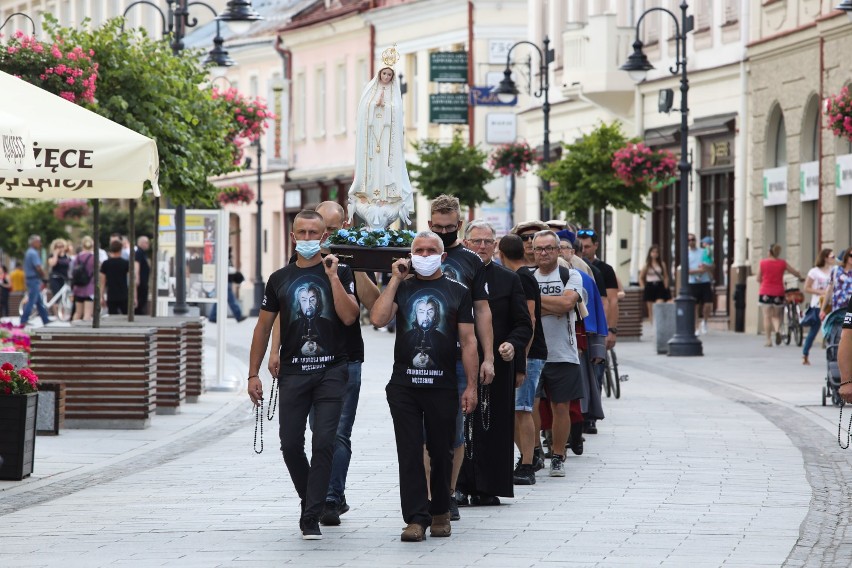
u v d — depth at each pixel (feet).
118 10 366.02
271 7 350.23
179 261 113.80
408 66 287.28
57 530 53.98
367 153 83.05
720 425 87.40
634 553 49.26
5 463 66.90
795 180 169.89
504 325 59.00
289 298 52.42
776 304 157.17
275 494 62.54
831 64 160.15
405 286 52.39
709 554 49.06
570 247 76.33
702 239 195.93
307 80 321.11
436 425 52.03
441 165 223.10
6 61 85.87
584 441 79.92
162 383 95.45
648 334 185.88
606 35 208.33
